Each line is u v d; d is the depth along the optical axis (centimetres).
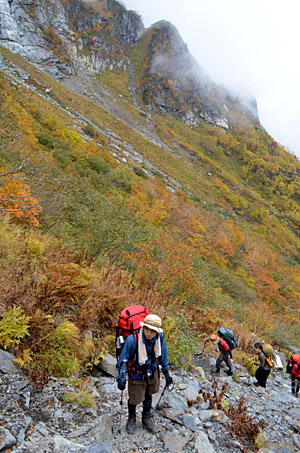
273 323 1579
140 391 294
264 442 385
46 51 10294
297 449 387
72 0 14762
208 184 8000
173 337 545
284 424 452
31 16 10662
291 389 670
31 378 314
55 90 6938
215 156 13250
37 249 589
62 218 986
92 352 409
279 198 13800
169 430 327
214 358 659
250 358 737
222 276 2208
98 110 8069
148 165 5975
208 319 859
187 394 429
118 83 13612
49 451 245
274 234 7900
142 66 15262
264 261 4156
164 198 3672
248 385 584
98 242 894
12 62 6869
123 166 4147
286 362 1041
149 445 295
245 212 8000
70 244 781
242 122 17912
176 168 7388
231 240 3881
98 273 651
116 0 17288
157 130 10444
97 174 2672
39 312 387
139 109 12281
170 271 829
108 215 1029
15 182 718
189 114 14838
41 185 900
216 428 364
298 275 5238
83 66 12888
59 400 311
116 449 275
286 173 15938
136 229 1035
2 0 9625
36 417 279
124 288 657
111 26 15988
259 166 14700
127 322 310
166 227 2536
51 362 351
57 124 3594
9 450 232
